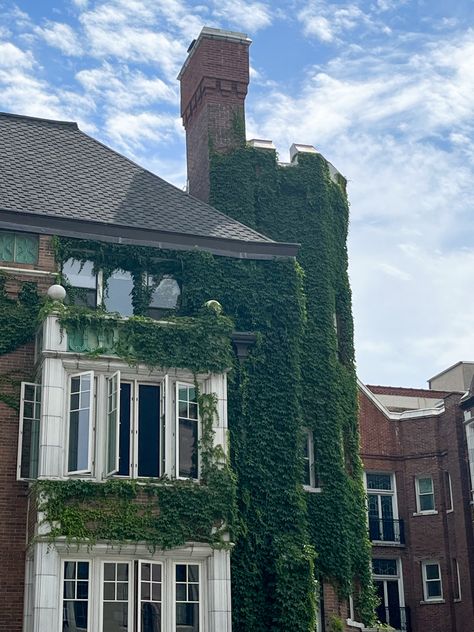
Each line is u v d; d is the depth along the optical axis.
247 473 25.69
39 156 28.42
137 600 22.02
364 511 29.19
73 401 23.12
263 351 27.14
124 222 26.69
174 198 28.78
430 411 43.53
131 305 26.23
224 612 22.66
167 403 23.78
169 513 22.80
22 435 23.20
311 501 27.62
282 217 31.31
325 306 30.22
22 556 22.67
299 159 32.03
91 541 21.88
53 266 25.30
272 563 25.05
